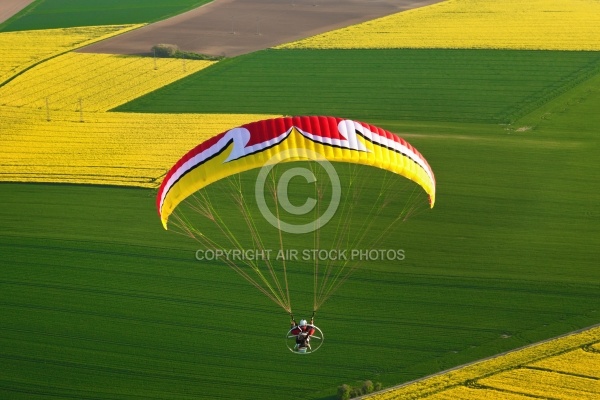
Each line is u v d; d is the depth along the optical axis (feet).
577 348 167.22
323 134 114.52
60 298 193.57
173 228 222.69
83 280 200.44
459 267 203.21
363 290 193.67
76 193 248.93
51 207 239.71
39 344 177.68
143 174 261.85
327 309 186.39
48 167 269.23
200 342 176.55
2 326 183.62
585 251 210.79
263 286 195.52
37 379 167.43
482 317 183.21
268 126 114.42
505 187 248.52
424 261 206.08
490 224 225.15
